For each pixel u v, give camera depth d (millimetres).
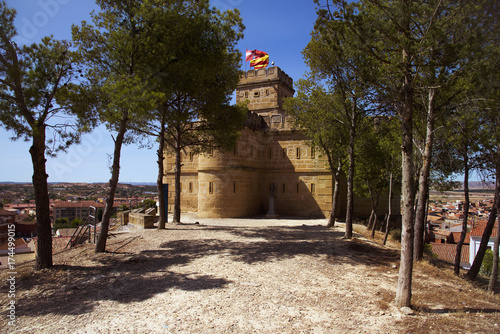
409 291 7551
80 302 7773
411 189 7668
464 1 7691
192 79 15297
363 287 9070
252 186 29609
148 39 12438
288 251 13406
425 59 8203
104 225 13195
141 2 12969
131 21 12586
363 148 20188
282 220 26266
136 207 31688
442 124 12930
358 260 12250
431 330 6363
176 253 13031
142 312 7172
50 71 10531
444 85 8117
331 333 6242
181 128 21062
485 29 7965
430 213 94312
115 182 13281
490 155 12820
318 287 8977
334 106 17609
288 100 21328
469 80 8859
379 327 6500
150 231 18297
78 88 11234
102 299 7969
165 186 23125
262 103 33938
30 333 6164
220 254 12805
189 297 8086
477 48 7406
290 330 6355
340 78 14312
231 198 27484
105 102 12031
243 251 13344
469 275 12898
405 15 7535
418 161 15828
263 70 34156
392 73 8625
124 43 12266
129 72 12984
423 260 13812
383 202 30906
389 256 13039
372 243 16094
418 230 13844
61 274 10031
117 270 10578
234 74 19484
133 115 12164
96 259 11953
